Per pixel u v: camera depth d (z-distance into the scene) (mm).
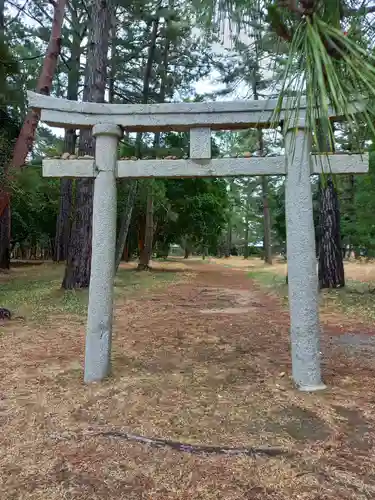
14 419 2977
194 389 3619
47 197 21172
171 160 3865
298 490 2102
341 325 6719
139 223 21156
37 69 11539
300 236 3582
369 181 9094
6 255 16781
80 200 10023
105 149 3869
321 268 10758
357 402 3285
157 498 2055
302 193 3570
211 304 9477
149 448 2543
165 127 3885
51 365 4332
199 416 3033
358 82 1465
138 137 11625
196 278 16594
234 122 3723
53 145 18641
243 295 11359
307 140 3502
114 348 5098
